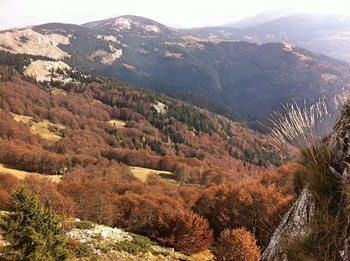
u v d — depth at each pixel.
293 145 2.88
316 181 2.71
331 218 2.53
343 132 2.75
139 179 110.06
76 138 163.38
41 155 115.38
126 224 49.06
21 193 18.20
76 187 52.19
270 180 34.06
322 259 2.49
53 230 18.86
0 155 116.12
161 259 26.34
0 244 20.17
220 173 119.06
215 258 28.30
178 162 135.38
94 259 22.58
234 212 35.12
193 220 32.12
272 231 3.75
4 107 193.25
